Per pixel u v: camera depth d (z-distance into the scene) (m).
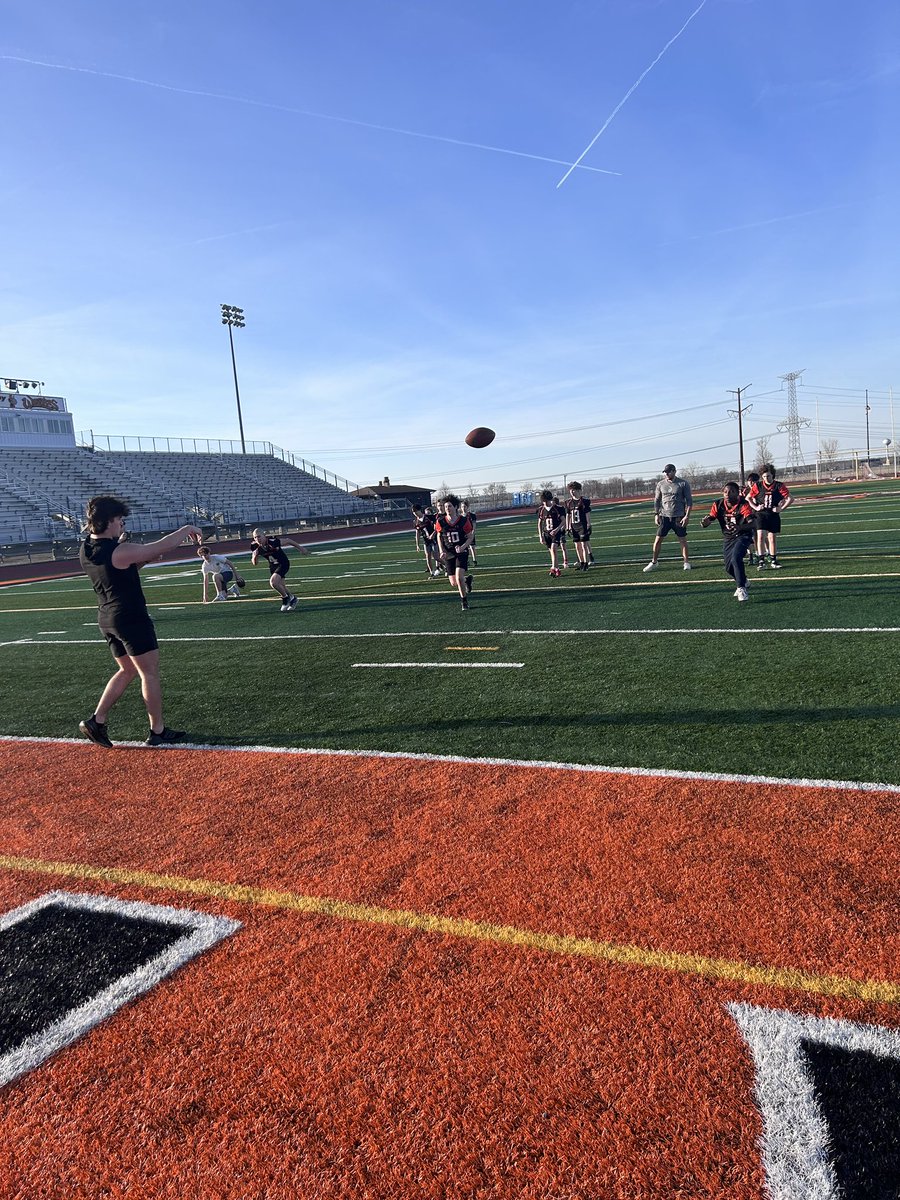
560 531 13.92
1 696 7.48
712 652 6.95
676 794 3.85
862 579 10.61
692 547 17.17
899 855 3.09
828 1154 1.82
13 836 4.02
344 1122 2.01
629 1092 2.03
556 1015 2.34
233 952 2.81
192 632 10.91
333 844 3.62
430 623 10.02
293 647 9.04
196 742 5.48
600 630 8.50
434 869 3.29
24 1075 2.26
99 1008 2.55
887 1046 2.12
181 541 5.36
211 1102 2.11
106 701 5.44
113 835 3.94
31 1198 1.86
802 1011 2.28
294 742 5.29
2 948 2.95
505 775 4.31
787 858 3.13
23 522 38.34
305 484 61.50
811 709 5.01
